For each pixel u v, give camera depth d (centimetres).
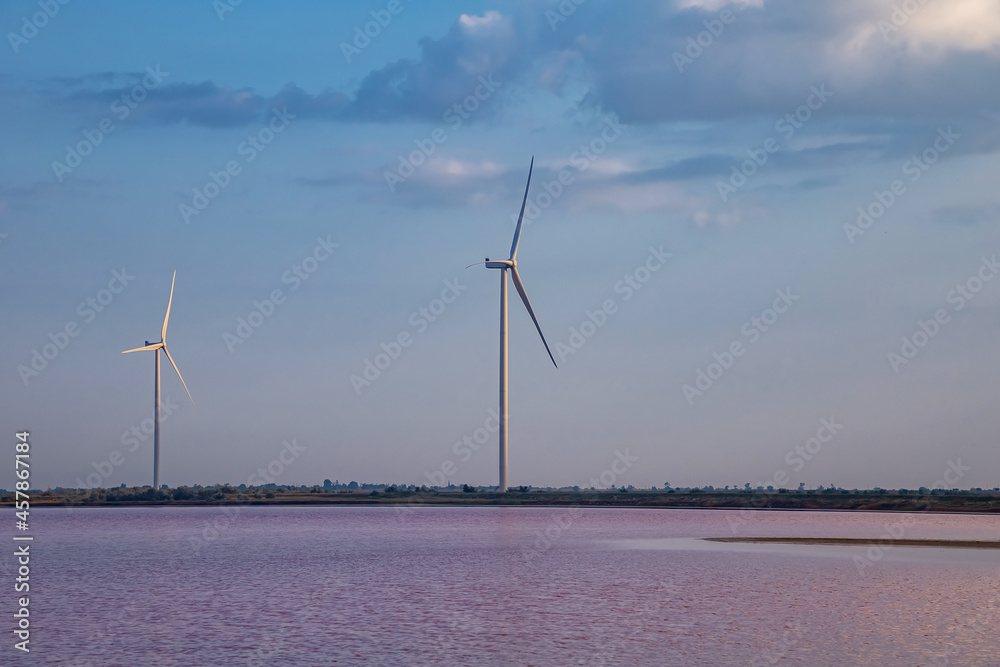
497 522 13938
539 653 4072
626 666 3838
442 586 6194
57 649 4197
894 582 6278
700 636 4419
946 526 12294
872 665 3847
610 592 5872
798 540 9875
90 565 7681
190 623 4809
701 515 16025
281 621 4853
